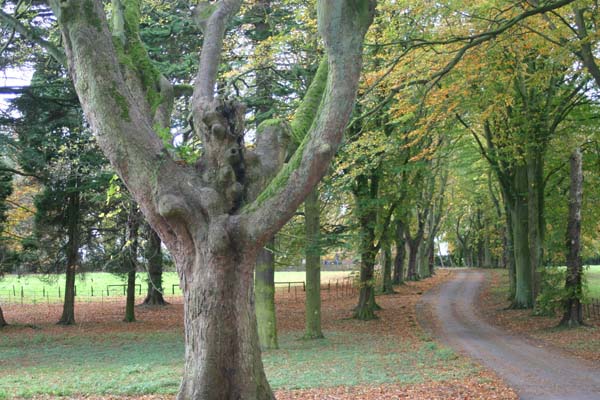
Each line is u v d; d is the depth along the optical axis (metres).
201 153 7.64
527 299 29.31
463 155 33.94
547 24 16.61
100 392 11.86
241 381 6.94
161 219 7.06
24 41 20.38
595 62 18.11
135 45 8.36
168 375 13.88
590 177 28.80
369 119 16.53
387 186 28.09
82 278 29.12
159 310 35.53
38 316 32.97
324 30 6.79
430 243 58.81
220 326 6.88
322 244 21.92
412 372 13.65
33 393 11.73
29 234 29.41
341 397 10.84
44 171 24.92
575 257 21.20
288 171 6.80
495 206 47.78
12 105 22.22
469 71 16.17
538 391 11.06
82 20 6.77
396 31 15.70
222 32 8.72
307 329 22.41
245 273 7.01
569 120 25.38
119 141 6.87
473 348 17.67
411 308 32.66
